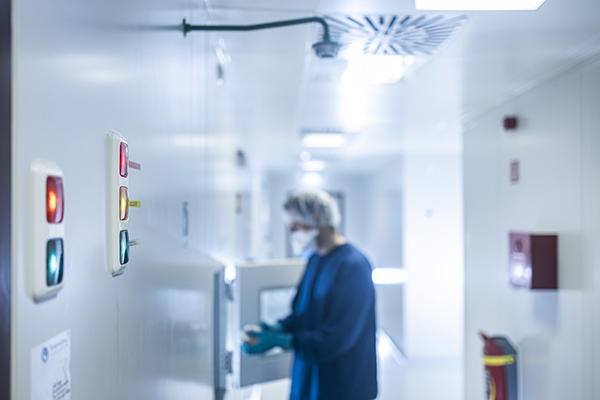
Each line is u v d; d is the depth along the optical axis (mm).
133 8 708
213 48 1526
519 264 2006
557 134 1922
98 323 571
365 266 1906
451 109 2709
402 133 3656
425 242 4859
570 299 1821
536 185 2090
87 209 535
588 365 1705
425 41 1565
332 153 5039
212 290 1623
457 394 3922
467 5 1264
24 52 399
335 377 1852
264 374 2250
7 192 385
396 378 4312
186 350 1127
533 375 2098
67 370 488
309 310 1985
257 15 1373
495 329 2518
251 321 2275
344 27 1446
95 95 557
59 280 453
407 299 4852
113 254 604
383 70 1937
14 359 389
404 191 4879
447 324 4867
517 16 1345
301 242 2082
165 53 908
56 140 458
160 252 869
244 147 2861
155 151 833
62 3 470
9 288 386
